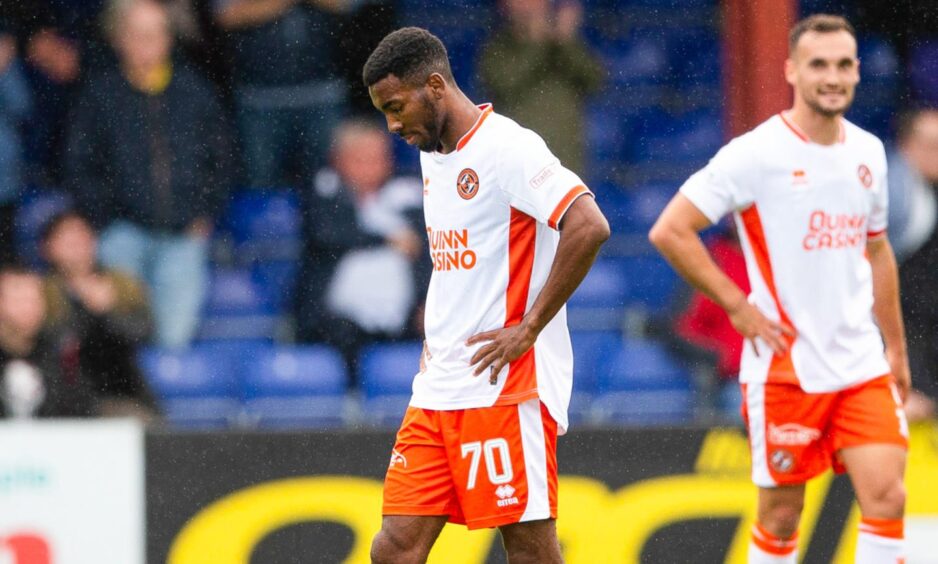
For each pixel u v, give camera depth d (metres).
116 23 28.52
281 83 30.41
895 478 16.39
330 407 27.75
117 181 28.42
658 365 28.75
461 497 14.70
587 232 13.80
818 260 16.70
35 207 29.66
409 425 15.01
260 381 28.17
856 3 33.34
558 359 14.95
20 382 24.88
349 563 20.23
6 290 24.81
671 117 33.88
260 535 20.27
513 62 29.55
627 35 34.56
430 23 33.41
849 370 16.66
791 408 16.84
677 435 20.59
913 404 20.80
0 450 20.09
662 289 31.03
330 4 30.59
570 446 20.50
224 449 20.44
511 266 14.40
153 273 28.50
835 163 16.69
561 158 29.73
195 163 28.91
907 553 20.11
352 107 30.84
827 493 20.36
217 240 29.91
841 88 16.42
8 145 29.84
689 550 20.27
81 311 26.44
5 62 29.62
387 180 28.16
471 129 14.38
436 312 14.83
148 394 26.50
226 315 29.42
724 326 26.69
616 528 20.28
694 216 16.98
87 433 20.30
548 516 14.66
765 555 17.50
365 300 27.94
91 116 28.31
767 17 30.20
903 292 26.20
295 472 20.45
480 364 14.36
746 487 20.44
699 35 34.53
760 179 16.80
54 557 20.03
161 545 20.17
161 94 28.55
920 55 33.28
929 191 26.92
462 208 14.44
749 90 30.61
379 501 20.42
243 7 30.06
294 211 30.41
